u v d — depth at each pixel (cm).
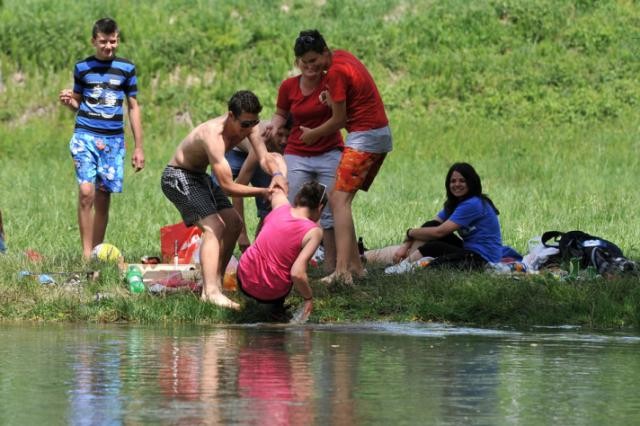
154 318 2053
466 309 2072
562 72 6456
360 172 2420
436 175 4956
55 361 1508
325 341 1750
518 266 2647
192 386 1307
